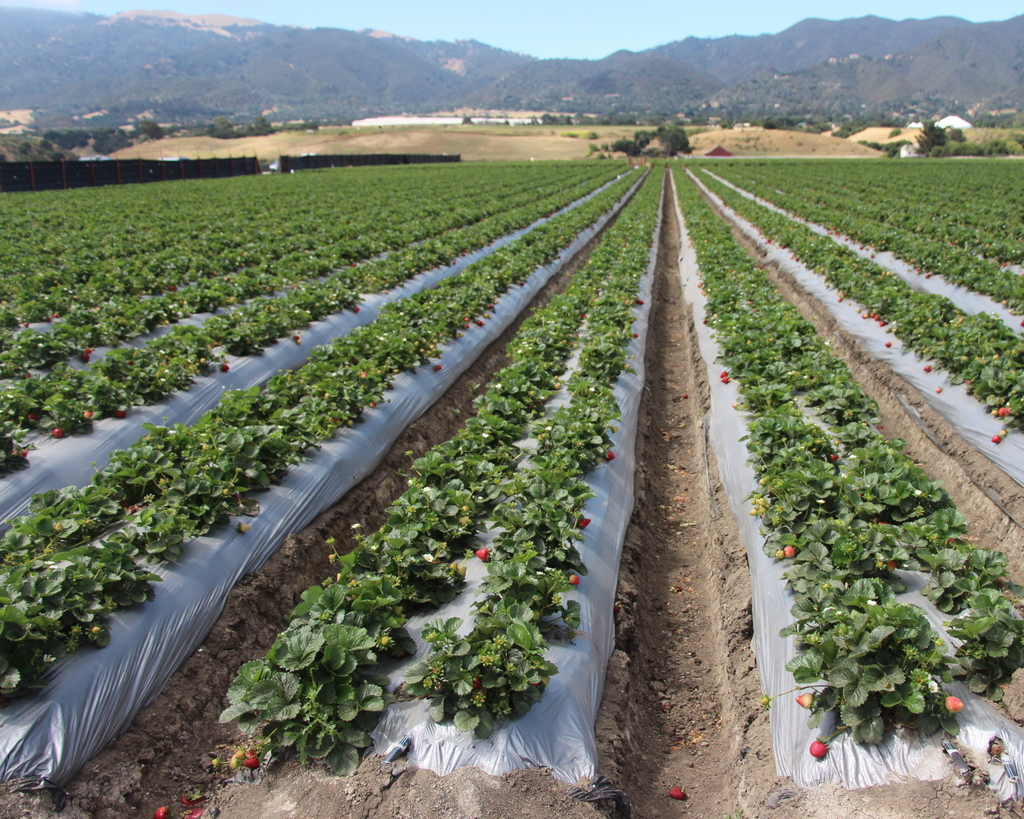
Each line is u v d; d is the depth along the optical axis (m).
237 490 7.84
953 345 11.80
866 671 4.94
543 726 5.11
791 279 21.12
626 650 6.83
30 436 9.25
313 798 4.82
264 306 14.47
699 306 18.48
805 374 10.97
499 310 17.12
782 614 6.42
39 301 14.66
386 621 5.71
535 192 45.44
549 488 7.43
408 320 14.09
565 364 12.55
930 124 108.44
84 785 5.04
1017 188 43.03
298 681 5.09
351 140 138.12
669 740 6.27
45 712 5.13
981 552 6.02
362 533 9.19
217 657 6.52
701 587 8.46
